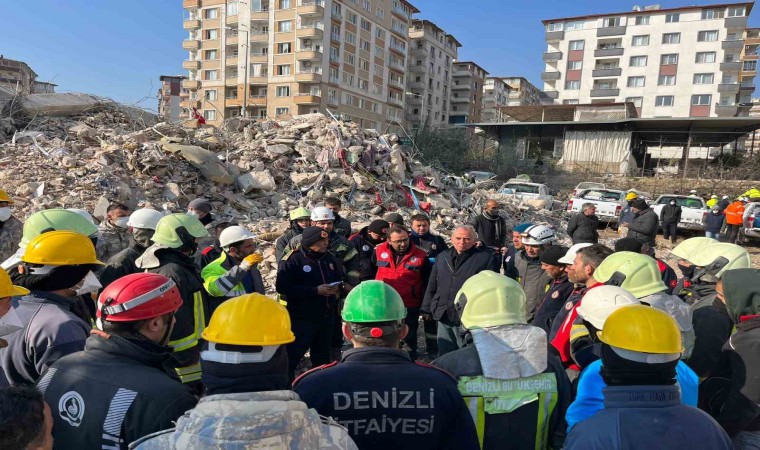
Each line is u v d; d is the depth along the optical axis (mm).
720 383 2348
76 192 8500
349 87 58938
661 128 33469
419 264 4988
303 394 1782
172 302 1932
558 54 56875
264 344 1399
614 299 2209
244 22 57562
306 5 53625
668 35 52750
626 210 13555
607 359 1660
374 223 5414
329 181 11570
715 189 26906
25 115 12023
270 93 57094
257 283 4234
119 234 7070
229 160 11398
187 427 1276
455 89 83375
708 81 51375
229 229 4172
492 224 7277
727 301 2354
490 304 2062
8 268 2730
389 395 1778
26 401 1240
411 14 72812
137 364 1783
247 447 1220
